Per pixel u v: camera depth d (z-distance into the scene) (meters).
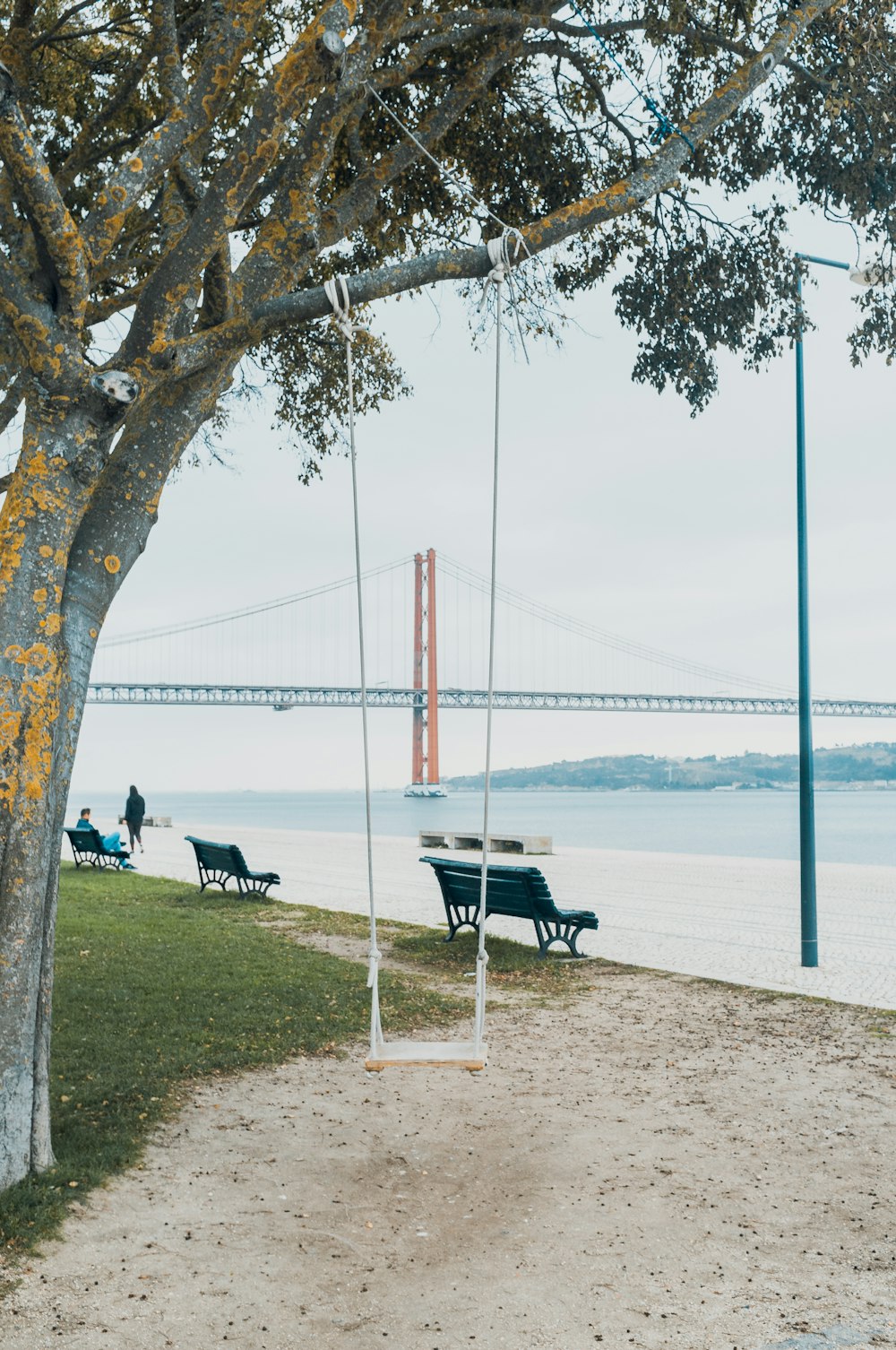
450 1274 4.14
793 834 55.97
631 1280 4.08
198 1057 6.92
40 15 8.77
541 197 9.70
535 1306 3.88
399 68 7.00
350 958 10.79
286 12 8.72
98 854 21.03
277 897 16.31
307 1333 3.70
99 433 5.19
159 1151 5.36
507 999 9.06
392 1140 5.62
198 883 18.17
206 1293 3.97
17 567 4.99
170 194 6.14
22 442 5.18
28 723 4.90
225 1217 4.64
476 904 11.73
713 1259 4.25
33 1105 4.89
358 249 10.00
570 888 18.47
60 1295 3.91
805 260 11.76
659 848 41.16
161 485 5.70
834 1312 3.81
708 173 9.26
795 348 11.63
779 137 9.14
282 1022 7.91
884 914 15.08
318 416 11.34
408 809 111.31
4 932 4.77
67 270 4.91
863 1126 5.80
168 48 6.36
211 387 5.78
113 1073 6.45
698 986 9.63
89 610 5.39
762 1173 5.14
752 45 8.39
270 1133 5.68
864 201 8.96
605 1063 7.11
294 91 5.38
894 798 186.62
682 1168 5.21
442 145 9.23
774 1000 9.07
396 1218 4.66
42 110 8.94
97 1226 4.47
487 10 7.11
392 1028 7.92
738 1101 6.27
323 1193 4.92
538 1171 5.20
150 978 9.27
